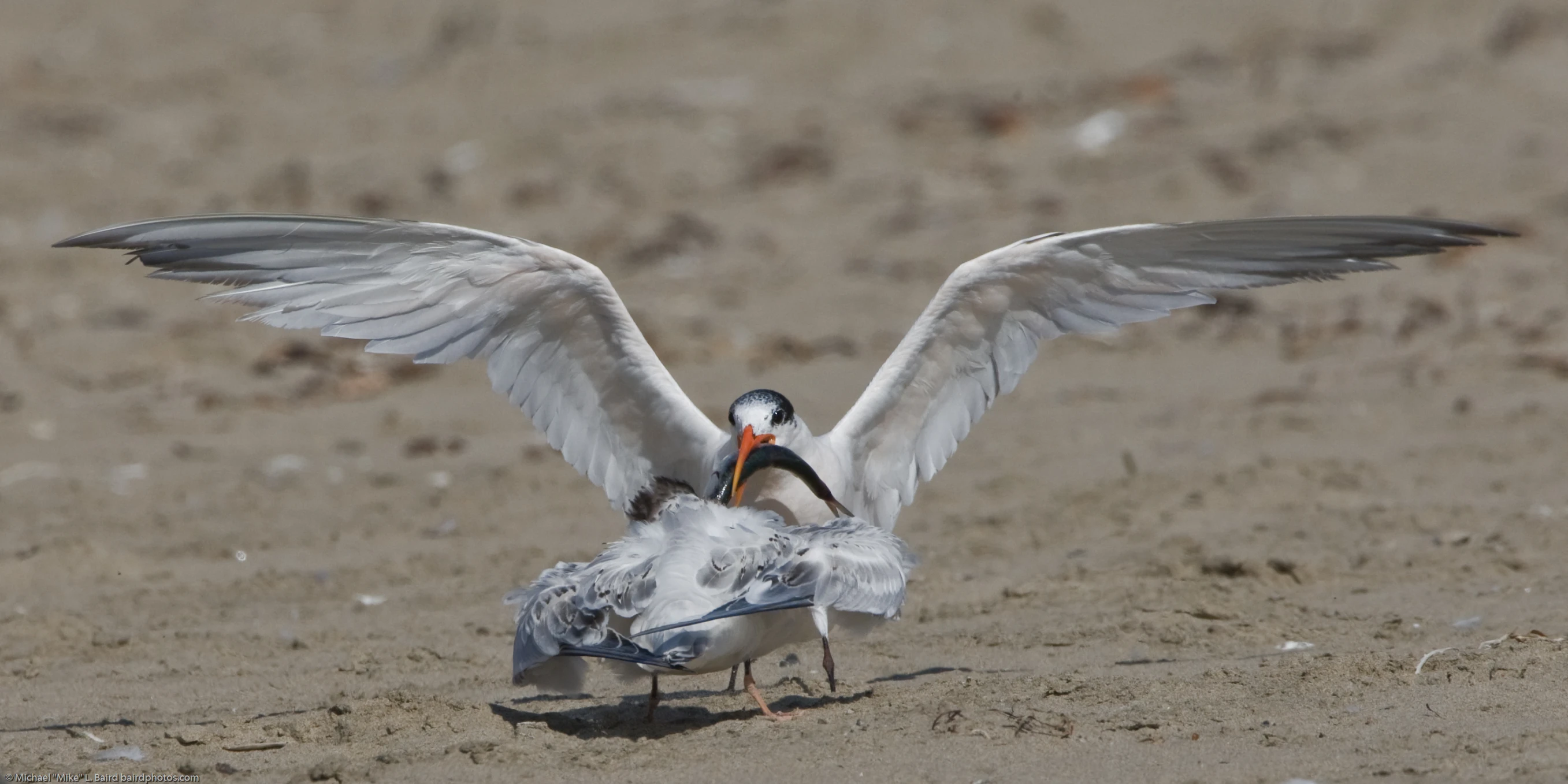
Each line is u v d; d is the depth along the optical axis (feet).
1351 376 54.49
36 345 63.26
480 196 84.07
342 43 114.01
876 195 81.10
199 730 27.73
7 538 42.22
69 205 85.35
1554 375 52.75
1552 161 76.79
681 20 109.29
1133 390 54.80
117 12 122.72
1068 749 25.07
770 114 93.61
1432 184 75.25
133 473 48.60
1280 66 93.71
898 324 63.41
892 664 31.71
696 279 70.74
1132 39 101.35
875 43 102.63
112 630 35.24
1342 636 31.83
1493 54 91.97
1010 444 49.34
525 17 113.50
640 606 25.61
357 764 25.36
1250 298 64.64
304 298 30.01
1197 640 32.01
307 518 44.06
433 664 32.40
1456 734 24.76
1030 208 76.79
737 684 31.04
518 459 49.39
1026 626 33.63
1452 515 40.06
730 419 30.55
